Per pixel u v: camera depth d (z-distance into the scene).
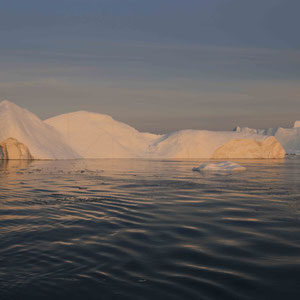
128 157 76.88
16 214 12.42
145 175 30.66
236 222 11.22
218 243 8.73
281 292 5.81
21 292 5.76
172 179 26.84
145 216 12.16
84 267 6.93
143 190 19.75
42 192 18.55
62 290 5.85
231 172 35.47
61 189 19.97
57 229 10.15
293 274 6.61
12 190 19.34
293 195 17.88
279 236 9.45
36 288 5.92
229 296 5.65
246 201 15.76
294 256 7.70
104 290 5.86
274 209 13.66
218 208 13.85
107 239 9.05
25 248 8.20
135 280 6.30
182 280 6.30
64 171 34.88
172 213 12.73
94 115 86.75
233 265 7.11
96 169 38.44
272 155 84.25
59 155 66.81
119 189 20.19
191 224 10.90
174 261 7.34
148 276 6.49
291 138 172.00
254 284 6.14
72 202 15.17
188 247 8.38
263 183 24.05
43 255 7.67
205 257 7.62
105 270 6.78
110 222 11.14
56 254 7.75
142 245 8.52
